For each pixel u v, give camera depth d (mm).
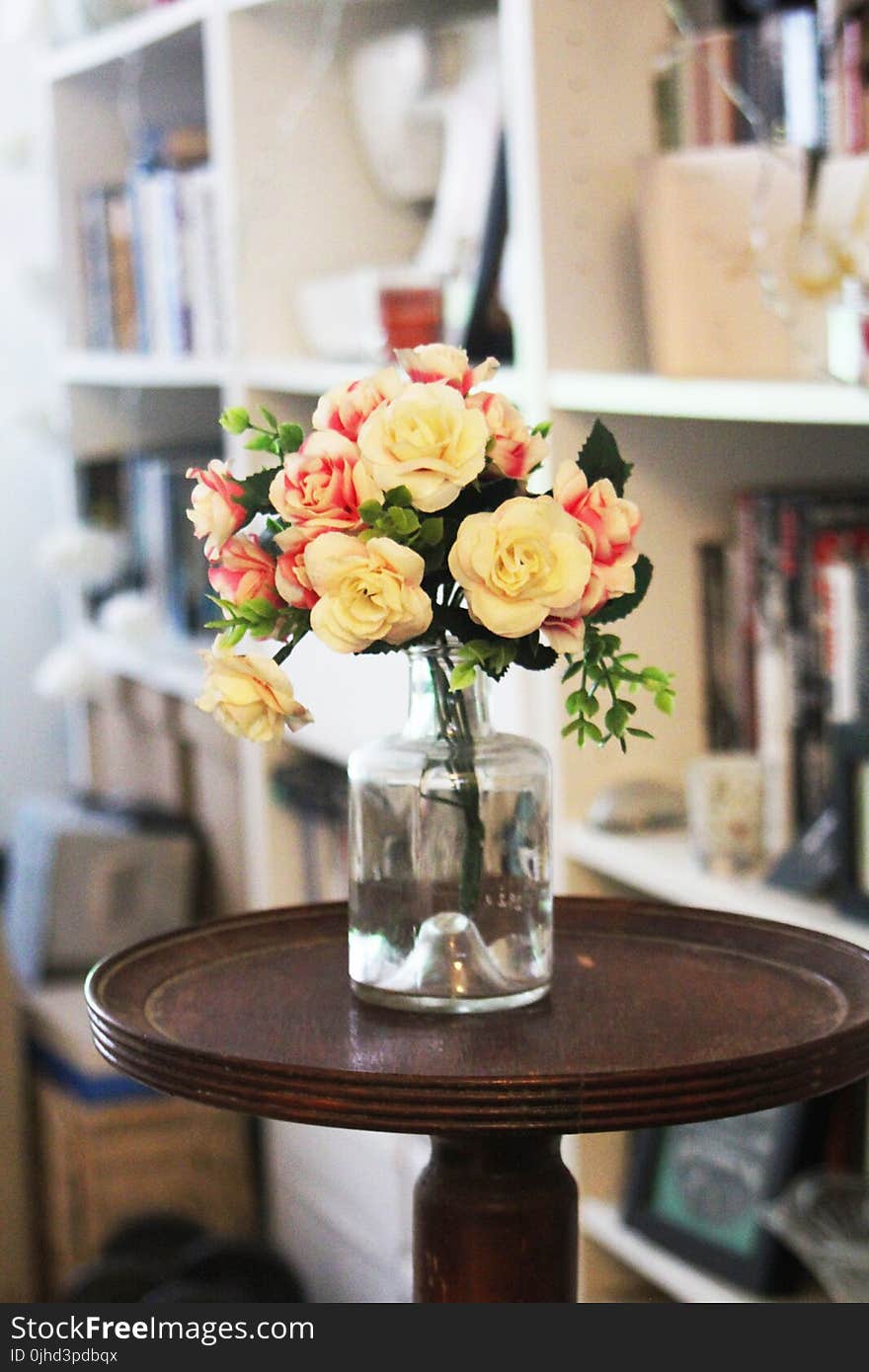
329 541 837
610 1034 884
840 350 1393
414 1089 790
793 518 1550
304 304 2123
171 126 2730
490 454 875
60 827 2623
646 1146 1700
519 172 1587
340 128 2184
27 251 3357
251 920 1095
